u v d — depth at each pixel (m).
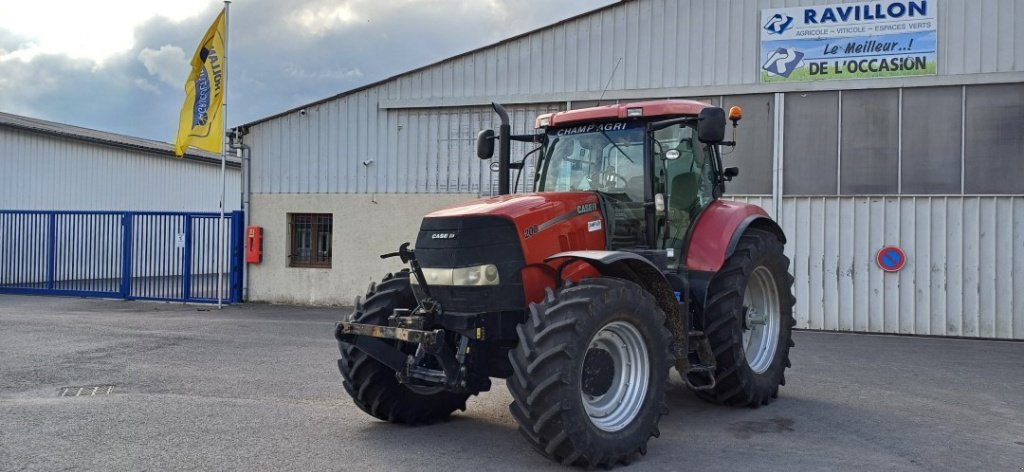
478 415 6.54
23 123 22.09
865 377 8.38
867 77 12.52
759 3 13.05
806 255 12.79
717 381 6.60
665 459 5.27
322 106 15.65
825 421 6.34
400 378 5.62
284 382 7.75
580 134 6.71
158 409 6.55
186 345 10.14
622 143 6.46
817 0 12.74
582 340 4.84
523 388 4.81
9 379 7.83
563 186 6.68
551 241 5.50
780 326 7.29
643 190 6.29
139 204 25.06
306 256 15.94
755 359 7.10
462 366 5.26
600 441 4.92
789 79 12.90
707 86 13.30
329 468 4.99
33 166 21.52
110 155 23.98
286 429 5.96
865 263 12.50
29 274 17.78
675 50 13.49
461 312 5.34
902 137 12.39
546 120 6.84
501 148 6.70
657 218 6.29
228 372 8.27
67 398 6.97
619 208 6.31
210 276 16.12
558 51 14.20
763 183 13.05
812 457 5.32
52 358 9.09
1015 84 11.90
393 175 15.28
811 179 12.81
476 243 5.31
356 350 5.94
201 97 15.18
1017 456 5.36
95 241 17.06
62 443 5.50
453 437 5.80
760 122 13.09
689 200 6.77
